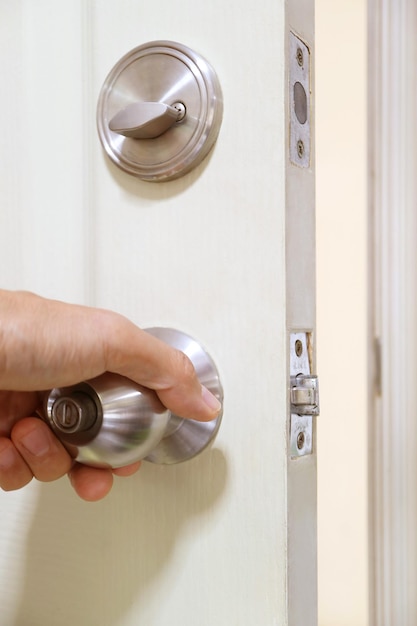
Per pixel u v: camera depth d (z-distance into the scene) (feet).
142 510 1.06
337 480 3.60
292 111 0.99
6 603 1.19
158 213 1.05
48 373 0.82
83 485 0.98
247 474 0.98
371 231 3.51
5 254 1.19
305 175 1.02
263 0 0.98
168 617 1.04
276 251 0.97
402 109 3.43
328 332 3.59
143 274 1.07
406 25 3.41
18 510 1.18
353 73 3.51
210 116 0.98
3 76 1.20
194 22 1.03
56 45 1.15
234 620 0.99
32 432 0.96
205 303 1.01
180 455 1.00
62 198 1.14
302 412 0.98
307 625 1.01
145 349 0.84
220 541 1.00
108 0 1.10
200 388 0.90
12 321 0.80
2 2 1.20
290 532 0.97
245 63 0.99
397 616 3.50
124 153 1.04
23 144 1.18
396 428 3.48
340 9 3.53
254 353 0.98
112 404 0.84
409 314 3.46
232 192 0.99
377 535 3.53
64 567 1.13
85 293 1.12
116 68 1.05
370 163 3.51
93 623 1.10
